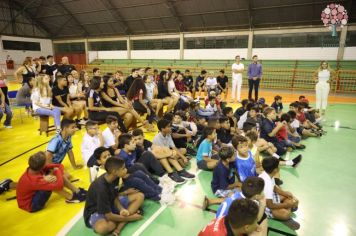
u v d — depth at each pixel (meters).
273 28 14.12
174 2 15.10
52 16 19.95
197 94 11.56
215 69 15.26
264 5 13.34
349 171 3.87
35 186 2.68
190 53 17.06
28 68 7.05
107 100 5.54
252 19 14.24
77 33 20.83
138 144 3.58
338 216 2.75
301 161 4.26
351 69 12.54
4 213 2.75
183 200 3.04
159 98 7.07
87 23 19.39
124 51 19.56
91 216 2.40
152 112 6.20
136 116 5.64
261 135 4.64
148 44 18.50
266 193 2.56
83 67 19.88
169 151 3.61
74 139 5.26
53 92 5.59
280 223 2.62
